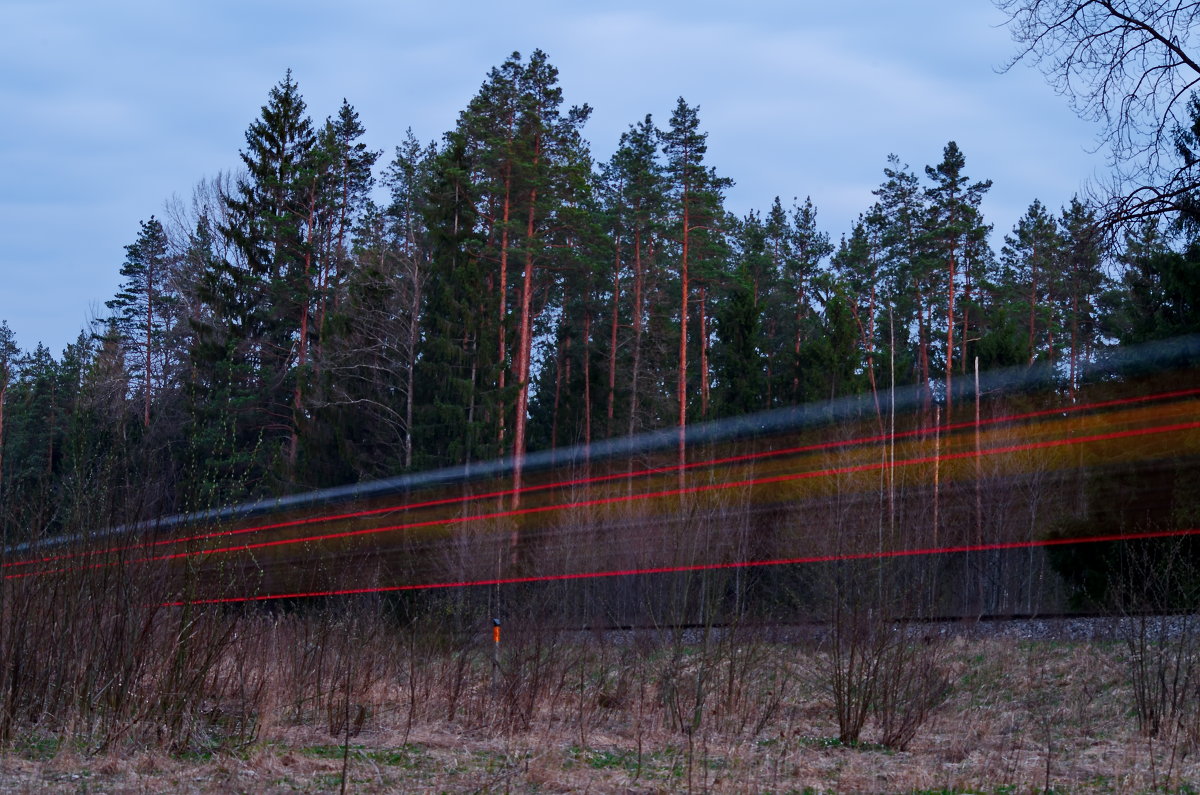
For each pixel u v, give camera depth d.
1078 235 18.09
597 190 41.81
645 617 12.86
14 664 8.38
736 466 29.17
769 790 7.68
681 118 35.81
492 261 33.88
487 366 28.94
